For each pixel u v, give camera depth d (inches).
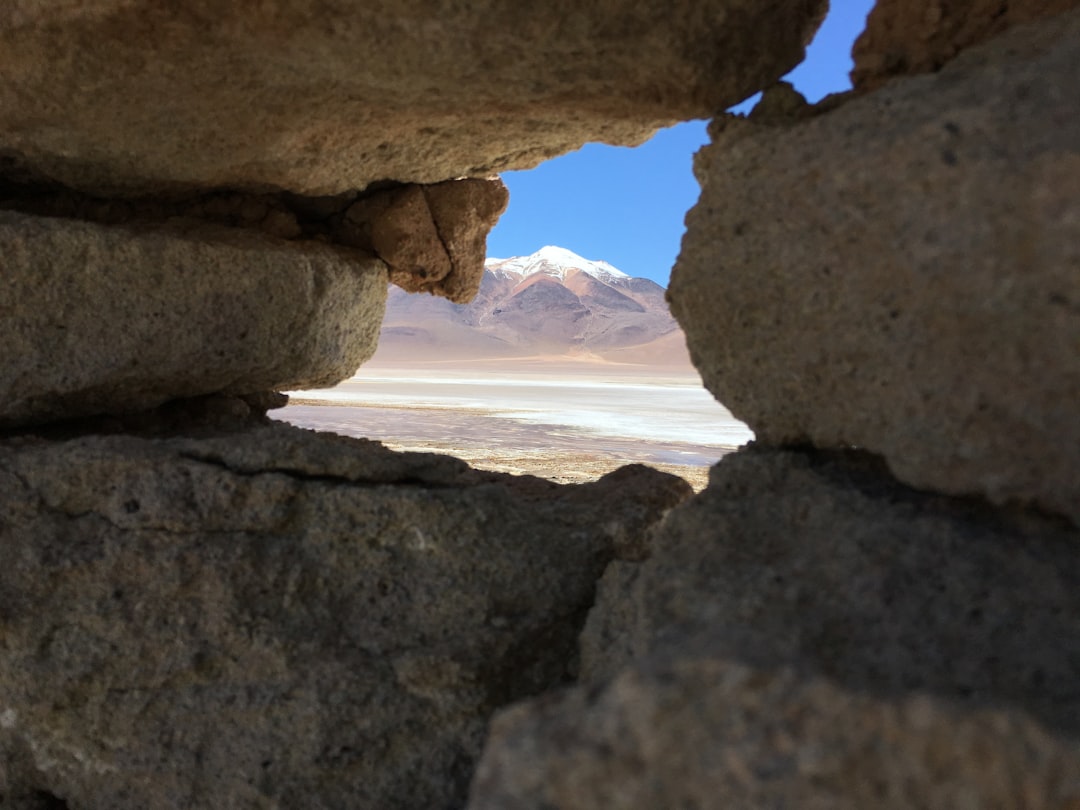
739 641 42.0
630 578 72.0
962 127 47.9
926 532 52.9
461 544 75.6
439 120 85.7
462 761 74.9
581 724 38.0
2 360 86.1
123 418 102.0
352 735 74.3
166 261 89.7
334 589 76.5
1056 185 42.8
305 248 105.4
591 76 73.0
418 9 63.4
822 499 58.9
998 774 34.1
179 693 76.0
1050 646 45.3
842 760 35.0
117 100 78.2
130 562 75.7
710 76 71.8
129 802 77.7
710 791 35.7
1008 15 60.9
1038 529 51.3
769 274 60.6
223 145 88.7
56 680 76.1
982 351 48.4
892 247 51.1
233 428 105.0
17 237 83.6
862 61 67.3
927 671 44.3
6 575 75.9
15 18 68.6
